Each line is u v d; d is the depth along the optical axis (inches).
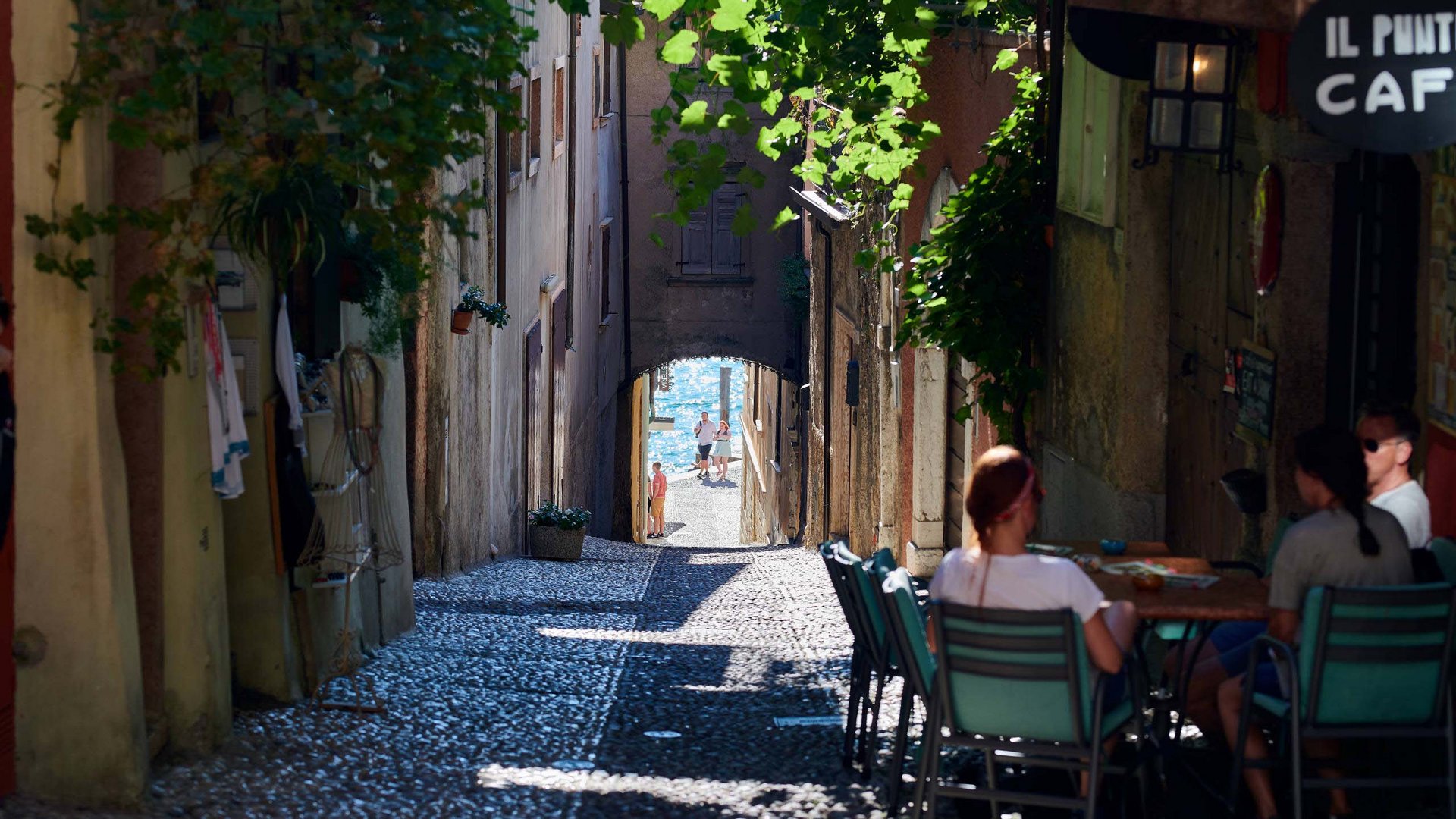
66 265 246.2
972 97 624.1
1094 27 354.3
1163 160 408.8
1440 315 264.5
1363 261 307.1
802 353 1259.2
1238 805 250.5
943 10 570.6
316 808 267.9
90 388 252.7
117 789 258.5
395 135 268.5
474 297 645.9
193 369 290.4
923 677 243.6
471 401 683.4
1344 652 219.9
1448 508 259.4
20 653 255.0
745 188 1270.9
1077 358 462.3
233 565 345.4
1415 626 219.1
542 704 387.9
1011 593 224.4
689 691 417.4
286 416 341.4
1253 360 329.4
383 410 456.1
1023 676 221.8
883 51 503.2
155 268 265.6
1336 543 231.6
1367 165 305.7
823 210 965.8
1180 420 404.8
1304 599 233.6
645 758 325.1
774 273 1282.0
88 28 239.9
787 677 442.0
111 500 257.1
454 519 660.1
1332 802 240.8
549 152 910.4
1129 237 412.5
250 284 325.1
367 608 448.1
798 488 1279.5
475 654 462.3
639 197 1277.1
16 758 257.0
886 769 305.7
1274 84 312.5
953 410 729.0
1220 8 248.8
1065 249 474.9
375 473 387.5
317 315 373.7
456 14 280.1
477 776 301.6
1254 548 331.6
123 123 247.9
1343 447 234.7
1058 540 319.6
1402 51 226.4
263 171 261.3
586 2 357.7
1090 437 449.4
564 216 1006.4
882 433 796.0
